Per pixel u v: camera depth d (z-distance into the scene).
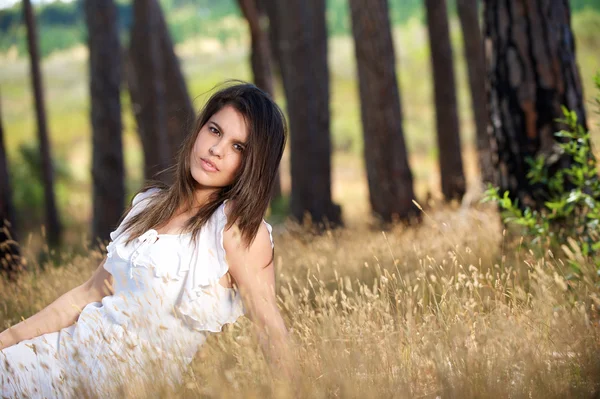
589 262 4.12
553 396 2.78
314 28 13.28
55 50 65.69
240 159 3.07
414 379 3.02
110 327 3.01
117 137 13.52
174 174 3.25
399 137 11.45
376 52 11.30
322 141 12.98
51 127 45.09
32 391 2.90
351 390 2.76
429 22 15.88
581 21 45.03
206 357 3.14
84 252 8.91
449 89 15.88
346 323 3.32
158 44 14.30
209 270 3.01
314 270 5.12
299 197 12.86
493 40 5.88
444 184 15.84
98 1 13.23
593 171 4.98
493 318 3.34
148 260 3.02
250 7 18.19
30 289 5.06
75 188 30.84
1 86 53.31
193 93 51.28
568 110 5.69
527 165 5.72
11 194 8.45
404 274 4.76
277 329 2.96
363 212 15.62
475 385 2.82
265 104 3.11
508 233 5.39
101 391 2.82
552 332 3.24
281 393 2.65
